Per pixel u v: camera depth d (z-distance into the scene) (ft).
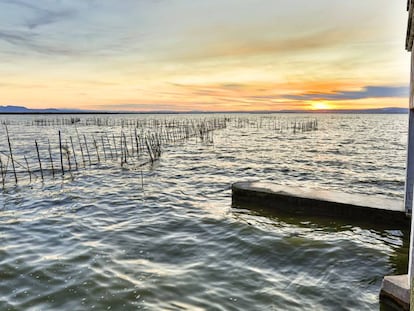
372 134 185.26
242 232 30.48
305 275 22.17
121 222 34.27
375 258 24.64
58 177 62.03
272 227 31.81
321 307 18.31
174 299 19.24
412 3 16.01
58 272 22.66
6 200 44.86
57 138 153.28
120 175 64.08
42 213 38.19
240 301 18.98
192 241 28.48
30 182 57.36
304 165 78.74
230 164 79.56
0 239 29.30
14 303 18.90
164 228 32.07
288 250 26.27
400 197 47.70
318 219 33.68
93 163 79.30
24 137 159.22
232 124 302.66
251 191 38.04
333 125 304.71
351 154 98.73
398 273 22.26
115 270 22.95
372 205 31.53
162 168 72.74
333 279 21.56
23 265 23.77
